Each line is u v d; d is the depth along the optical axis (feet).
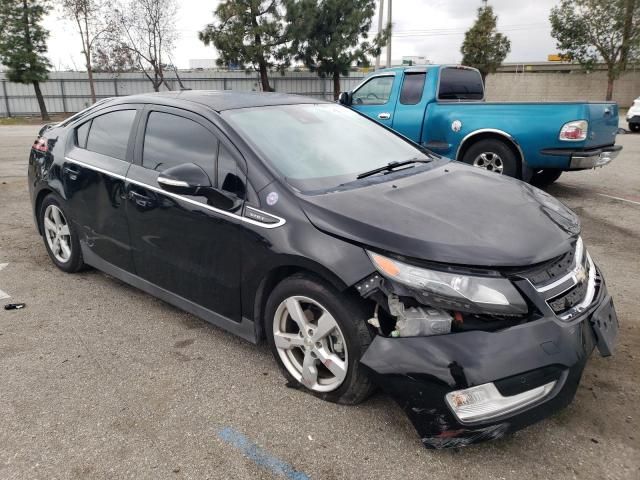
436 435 7.75
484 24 118.93
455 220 8.83
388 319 8.42
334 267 8.45
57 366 10.73
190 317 12.85
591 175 31.55
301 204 9.29
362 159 11.62
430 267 7.97
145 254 12.21
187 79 118.42
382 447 8.34
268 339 10.07
